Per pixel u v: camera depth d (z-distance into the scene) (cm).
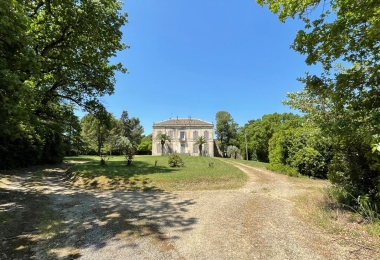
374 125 430
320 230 462
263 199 776
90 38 1277
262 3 577
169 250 394
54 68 1303
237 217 573
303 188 992
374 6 386
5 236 469
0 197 814
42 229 509
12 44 536
